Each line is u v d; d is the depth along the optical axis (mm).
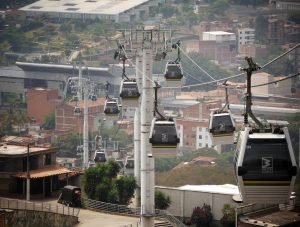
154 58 116812
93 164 148125
